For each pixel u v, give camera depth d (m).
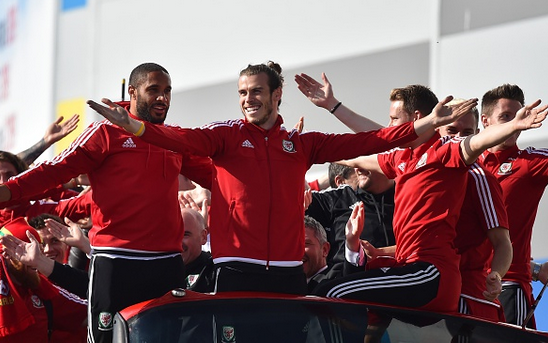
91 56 43.03
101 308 18.34
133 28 41.28
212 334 15.27
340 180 24.17
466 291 18.58
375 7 33.72
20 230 21.91
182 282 18.75
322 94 21.22
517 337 16.09
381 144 17.67
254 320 15.56
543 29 30.11
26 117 47.06
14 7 49.09
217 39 37.97
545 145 29.84
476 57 31.33
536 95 30.12
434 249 17.67
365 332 15.68
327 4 34.91
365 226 22.56
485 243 18.75
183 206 24.52
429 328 16.02
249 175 17.47
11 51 48.94
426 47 32.44
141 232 18.36
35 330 20.89
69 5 44.72
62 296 21.28
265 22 36.56
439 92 31.95
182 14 39.28
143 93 19.05
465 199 18.50
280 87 17.98
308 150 18.00
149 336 15.09
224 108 37.34
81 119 43.12
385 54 33.34
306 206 22.06
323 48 34.88
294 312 15.80
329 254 22.80
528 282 21.28
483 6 31.36
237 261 17.25
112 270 18.30
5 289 20.64
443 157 17.66
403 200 18.08
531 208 21.06
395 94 20.80
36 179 18.28
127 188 18.39
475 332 16.06
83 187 28.42
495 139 16.81
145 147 18.53
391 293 17.17
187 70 38.81
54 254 23.23
